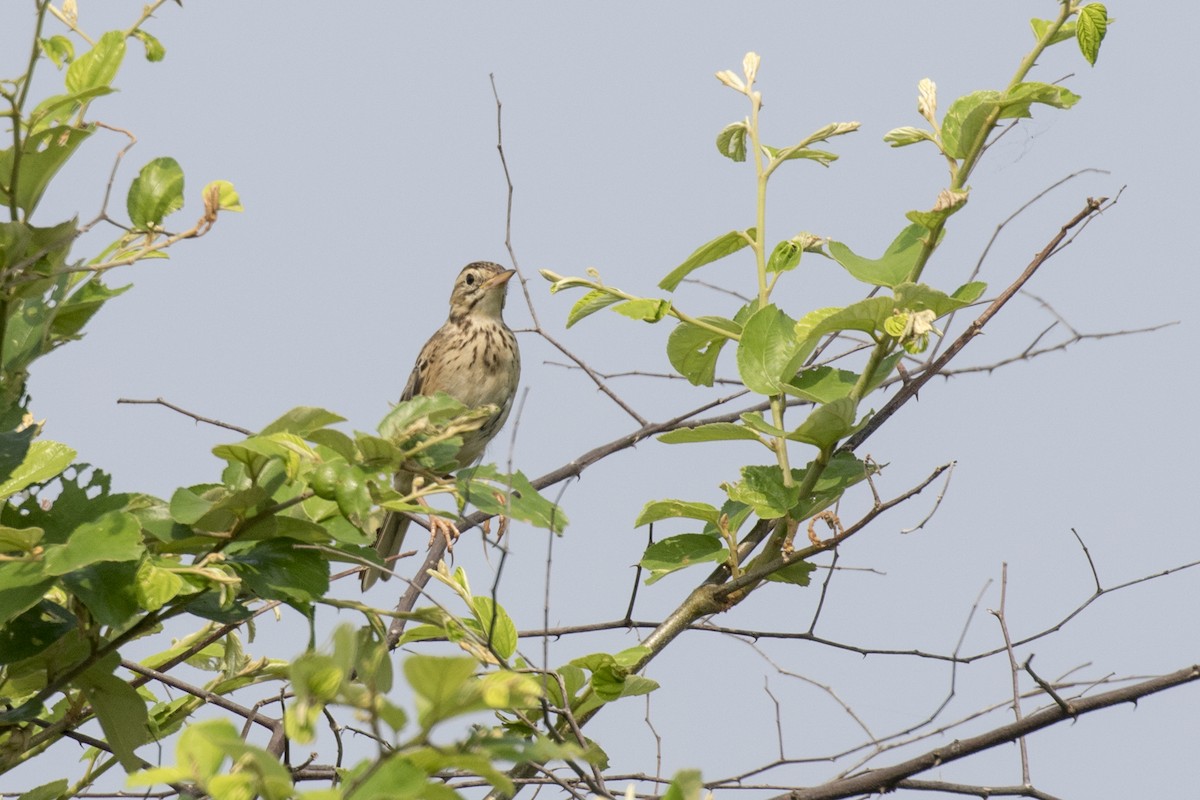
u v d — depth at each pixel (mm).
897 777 9438
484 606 8727
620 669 8930
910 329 8742
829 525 9617
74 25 7707
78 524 7086
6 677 7762
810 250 10117
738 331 10258
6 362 7520
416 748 5035
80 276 7754
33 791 8586
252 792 4922
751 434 9836
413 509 6871
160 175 7688
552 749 5203
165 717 9922
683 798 5238
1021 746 9750
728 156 10797
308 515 7488
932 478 9180
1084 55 9125
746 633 10953
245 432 12031
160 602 6727
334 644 5027
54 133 6914
